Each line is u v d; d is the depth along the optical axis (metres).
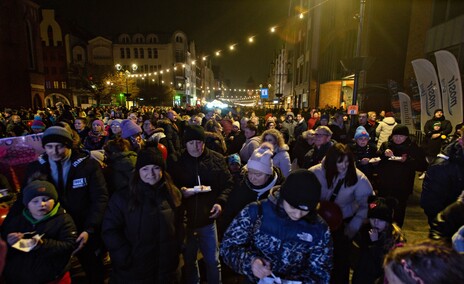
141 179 2.16
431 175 2.64
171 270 2.27
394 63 17.59
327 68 30.41
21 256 2.20
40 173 2.57
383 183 3.81
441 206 2.59
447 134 7.21
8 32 30.45
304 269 1.71
